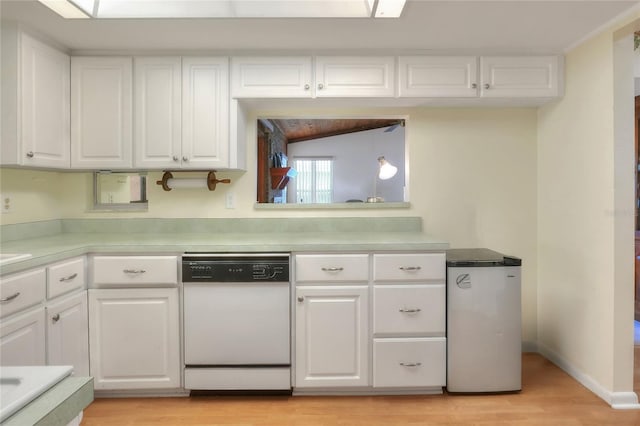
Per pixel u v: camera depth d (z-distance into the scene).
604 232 2.29
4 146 2.16
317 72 2.58
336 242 2.32
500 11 2.09
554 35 2.39
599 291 2.34
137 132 2.57
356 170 8.64
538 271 2.98
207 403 2.29
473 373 2.33
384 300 2.31
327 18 2.14
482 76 2.60
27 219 2.57
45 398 0.58
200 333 2.30
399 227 2.93
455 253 2.62
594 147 2.37
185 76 2.57
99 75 2.56
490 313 2.33
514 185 2.97
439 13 2.11
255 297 2.29
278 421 2.10
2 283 1.68
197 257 2.28
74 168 2.58
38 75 2.29
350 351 2.32
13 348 1.75
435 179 2.96
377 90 2.59
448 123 2.96
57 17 2.13
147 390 2.36
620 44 2.22
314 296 2.31
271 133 5.04
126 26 2.23
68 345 2.11
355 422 2.09
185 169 2.70
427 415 2.15
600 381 2.33
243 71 2.57
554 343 2.79
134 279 2.28
